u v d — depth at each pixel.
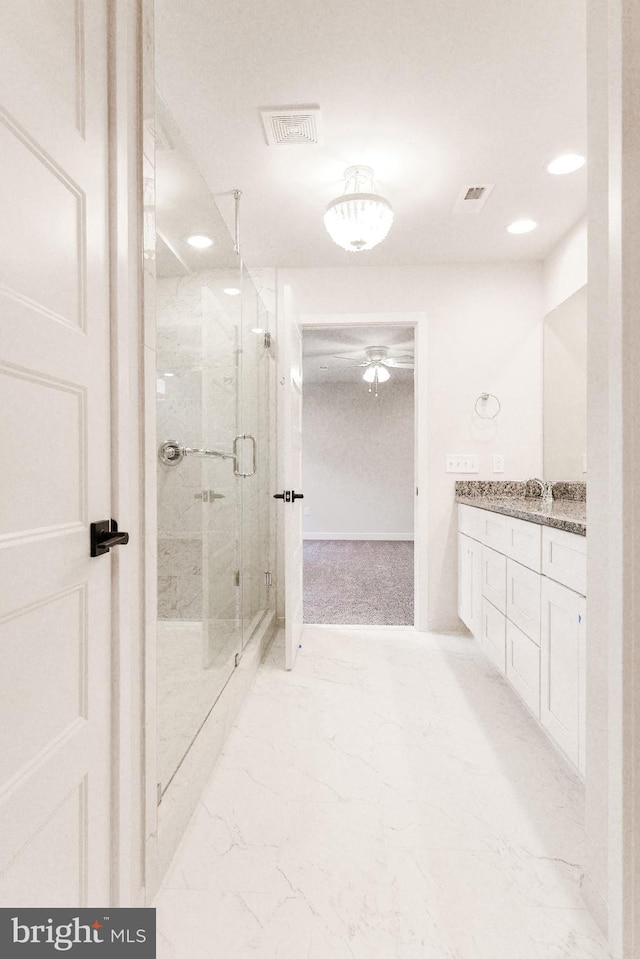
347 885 1.19
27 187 0.71
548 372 2.99
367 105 1.75
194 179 1.81
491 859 1.28
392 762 1.70
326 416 7.68
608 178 1.07
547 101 1.73
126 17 1.01
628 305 0.96
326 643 2.88
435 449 3.11
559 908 1.14
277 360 3.20
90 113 0.89
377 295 3.11
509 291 3.07
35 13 0.73
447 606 3.11
